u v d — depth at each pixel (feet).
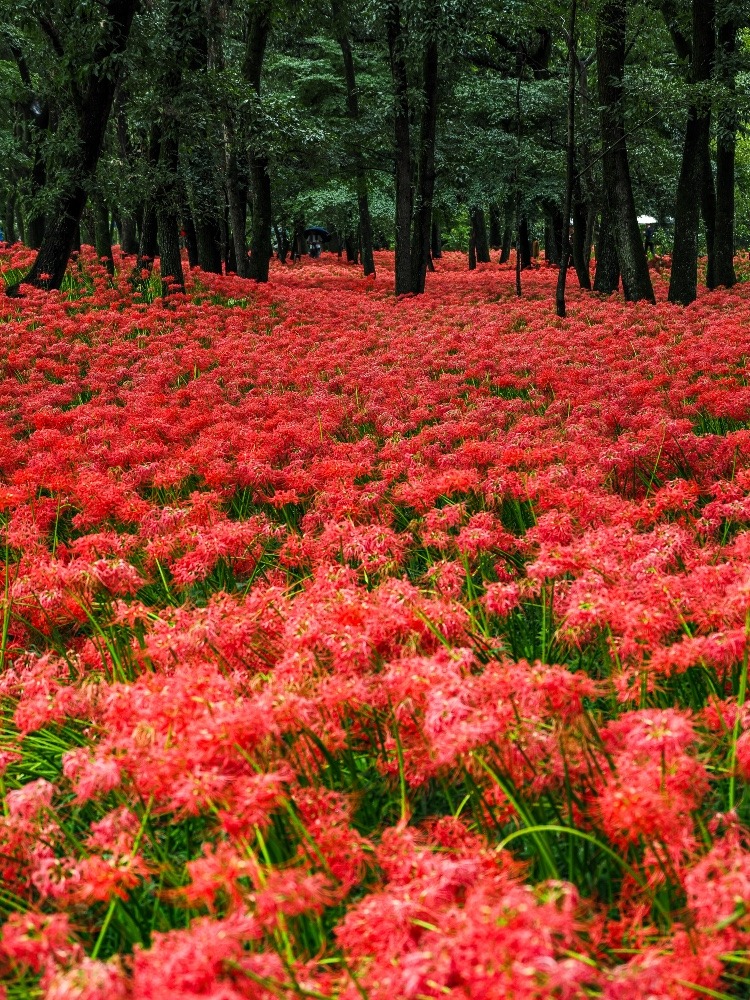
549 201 101.65
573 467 20.07
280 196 123.13
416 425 28.25
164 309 59.16
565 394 29.60
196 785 7.74
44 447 24.18
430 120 78.33
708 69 60.90
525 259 116.16
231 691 9.70
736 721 8.97
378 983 6.27
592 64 103.45
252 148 72.08
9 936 6.82
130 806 9.51
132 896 8.84
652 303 62.59
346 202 126.82
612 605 10.74
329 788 9.67
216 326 55.98
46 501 20.25
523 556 15.84
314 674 10.59
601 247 77.05
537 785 8.80
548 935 5.77
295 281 90.84
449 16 68.23
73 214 63.00
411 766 9.86
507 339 46.65
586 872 8.82
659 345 39.52
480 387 34.32
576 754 8.76
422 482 17.67
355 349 45.44
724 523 16.71
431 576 14.07
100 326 54.54
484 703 8.73
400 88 76.54
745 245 163.32
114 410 30.17
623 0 60.59
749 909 6.46
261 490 22.08
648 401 26.40
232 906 7.13
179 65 59.88
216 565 17.15
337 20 87.40
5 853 8.98
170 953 6.18
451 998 5.74
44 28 58.65
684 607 11.16
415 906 6.57
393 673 9.59
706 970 6.43
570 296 72.90
